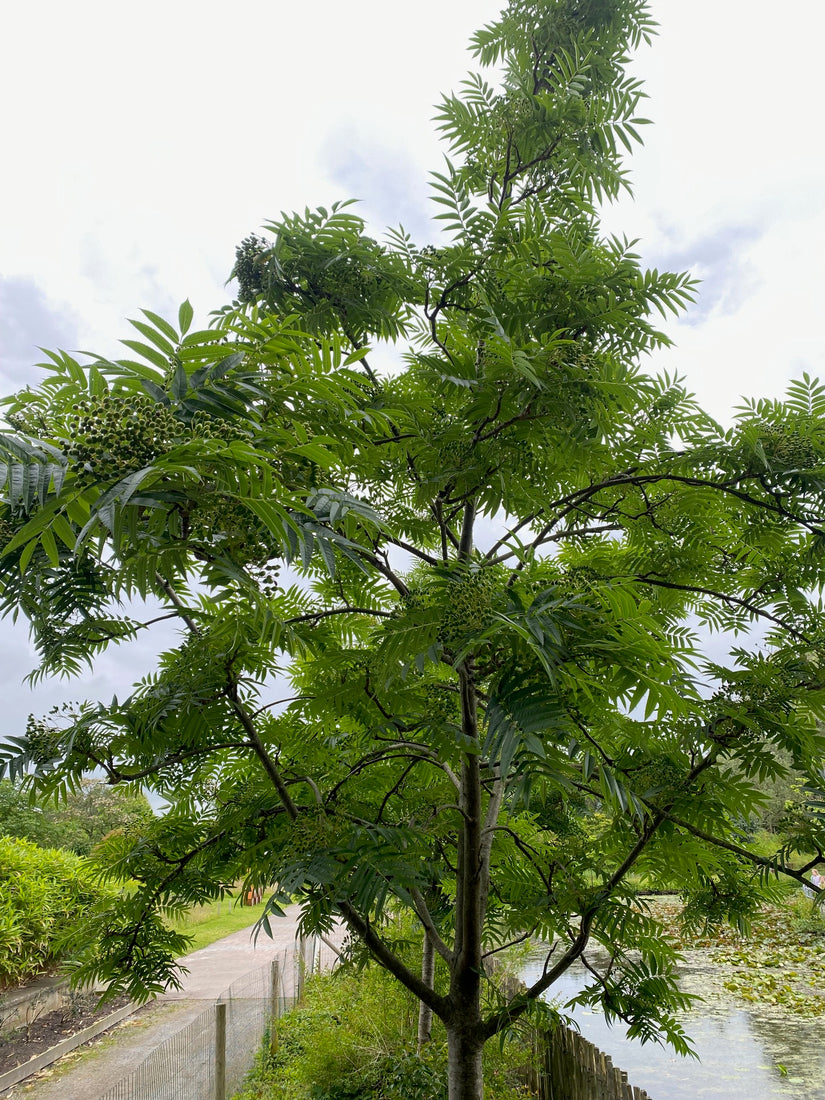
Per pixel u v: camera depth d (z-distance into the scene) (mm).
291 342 1809
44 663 3059
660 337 3445
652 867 4023
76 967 3879
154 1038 8430
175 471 1329
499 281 3490
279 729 3721
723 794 3340
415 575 4418
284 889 2412
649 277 3289
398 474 3318
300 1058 6949
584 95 4453
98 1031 8711
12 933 8648
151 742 3230
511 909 5020
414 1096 5281
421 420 3125
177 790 3912
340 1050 6305
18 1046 7969
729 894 4043
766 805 3369
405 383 3660
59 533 1399
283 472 1768
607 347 3436
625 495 4109
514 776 1907
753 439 3248
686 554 4027
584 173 4352
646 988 4004
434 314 3660
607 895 3631
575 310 3188
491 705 1984
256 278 3586
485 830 3873
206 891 3867
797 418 3391
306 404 1969
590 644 1941
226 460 1439
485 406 2834
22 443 1375
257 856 3463
